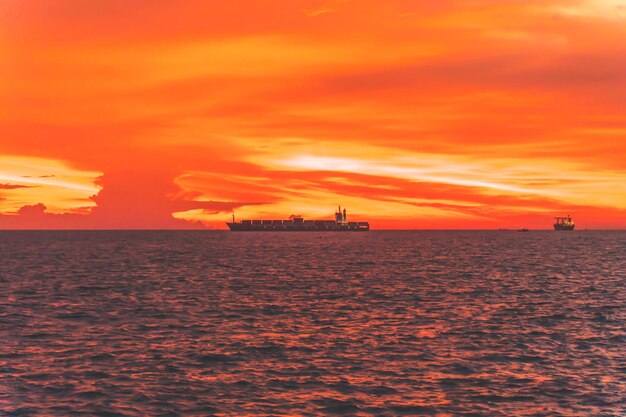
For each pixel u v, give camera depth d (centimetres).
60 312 5525
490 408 2870
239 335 4456
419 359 3734
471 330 4634
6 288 7538
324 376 3381
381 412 2827
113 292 7125
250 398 3012
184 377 3356
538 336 4403
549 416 2767
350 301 6316
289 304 6075
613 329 4666
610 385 3191
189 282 8369
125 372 3447
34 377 3344
